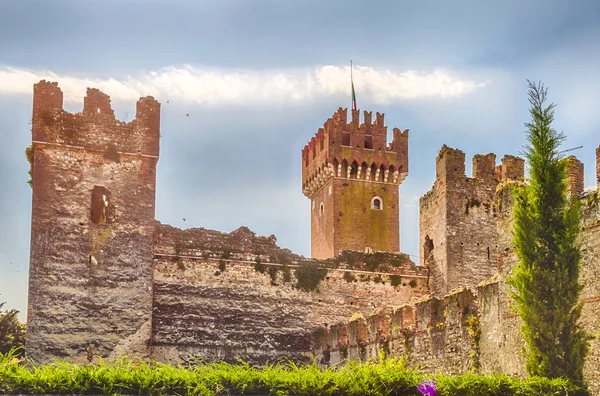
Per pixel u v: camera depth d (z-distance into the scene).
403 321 55.97
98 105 69.31
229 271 70.56
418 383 40.56
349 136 97.19
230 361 68.56
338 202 95.12
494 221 73.75
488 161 74.81
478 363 47.66
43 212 66.19
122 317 65.88
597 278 41.19
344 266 73.88
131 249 67.50
